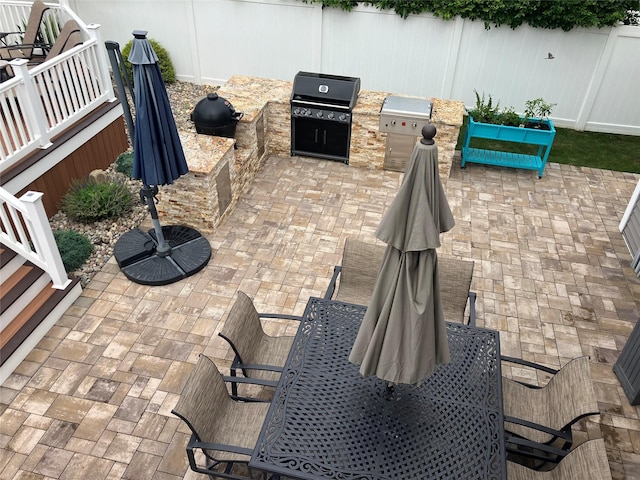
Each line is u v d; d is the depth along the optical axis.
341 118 8.92
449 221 3.23
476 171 9.55
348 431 3.95
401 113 8.59
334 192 8.75
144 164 6.13
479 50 10.89
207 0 11.58
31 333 5.73
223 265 7.09
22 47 8.99
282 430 3.94
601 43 10.20
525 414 4.61
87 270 6.89
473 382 4.39
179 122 10.75
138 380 5.51
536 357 5.94
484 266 7.25
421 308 3.34
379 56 11.51
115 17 12.28
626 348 5.58
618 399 5.49
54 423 5.08
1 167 6.82
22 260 6.23
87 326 6.11
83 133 8.20
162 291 6.63
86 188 7.92
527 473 4.12
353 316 4.98
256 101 9.06
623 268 7.34
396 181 9.11
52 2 12.12
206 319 6.26
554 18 9.98
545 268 7.28
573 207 8.62
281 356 5.09
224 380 4.54
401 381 3.59
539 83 10.98
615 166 9.90
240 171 8.31
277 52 12.00
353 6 10.96
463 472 3.70
